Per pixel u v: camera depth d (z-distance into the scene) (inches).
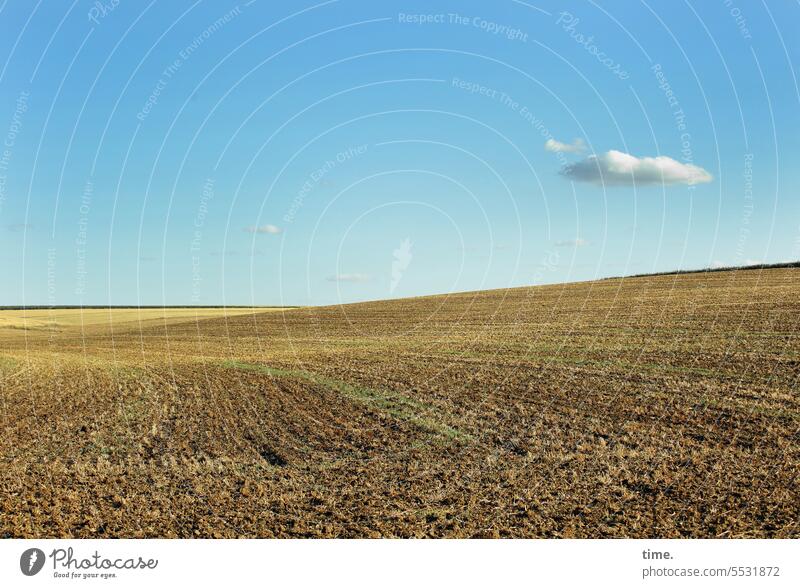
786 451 514.9
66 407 794.2
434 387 820.0
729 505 417.7
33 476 517.0
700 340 1032.2
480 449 560.7
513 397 742.5
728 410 639.8
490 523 405.1
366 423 661.9
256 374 997.8
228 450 585.9
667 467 493.0
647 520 400.5
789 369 796.6
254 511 434.9
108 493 474.3
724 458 506.6
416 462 531.2
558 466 506.6
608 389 754.8
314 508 438.9
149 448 600.1
